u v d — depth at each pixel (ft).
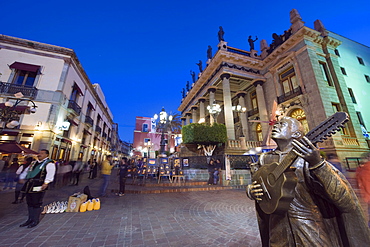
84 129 62.44
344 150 34.68
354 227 3.06
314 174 3.02
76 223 11.62
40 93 40.88
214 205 16.89
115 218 12.77
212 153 41.86
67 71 45.88
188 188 25.66
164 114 37.55
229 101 50.26
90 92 67.21
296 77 44.21
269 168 3.80
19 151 24.95
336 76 43.11
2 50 41.16
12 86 39.29
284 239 3.48
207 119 83.20
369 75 51.03
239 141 40.98
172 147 84.69
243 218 13.01
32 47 43.29
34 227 10.75
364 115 43.50
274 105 37.55
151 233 10.18
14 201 17.04
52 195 20.39
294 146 3.14
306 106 40.78
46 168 11.53
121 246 8.63
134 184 29.40
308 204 3.46
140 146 101.76
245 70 55.57
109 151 113.80
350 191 3.04
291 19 49.19
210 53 74.49
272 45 56.70
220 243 8.98
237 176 30.07
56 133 41.78
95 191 23.79
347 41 52.65
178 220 12.51
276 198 3.30
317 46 45.60
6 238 9.19
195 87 72.43
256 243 8.96
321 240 3.13
